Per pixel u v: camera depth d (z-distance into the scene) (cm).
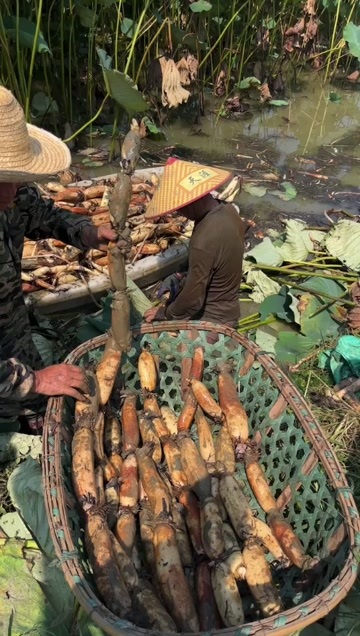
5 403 249
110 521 199
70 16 501
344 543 177
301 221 440
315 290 352
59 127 539
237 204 459
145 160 518
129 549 189
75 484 196
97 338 244
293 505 209
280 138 588
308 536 201
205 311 280
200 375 249
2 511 225
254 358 245
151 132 534
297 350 316
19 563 200
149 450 221
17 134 176
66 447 208
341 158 557
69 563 162
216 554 188
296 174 517
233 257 261
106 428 233
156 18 505
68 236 239
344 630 190
